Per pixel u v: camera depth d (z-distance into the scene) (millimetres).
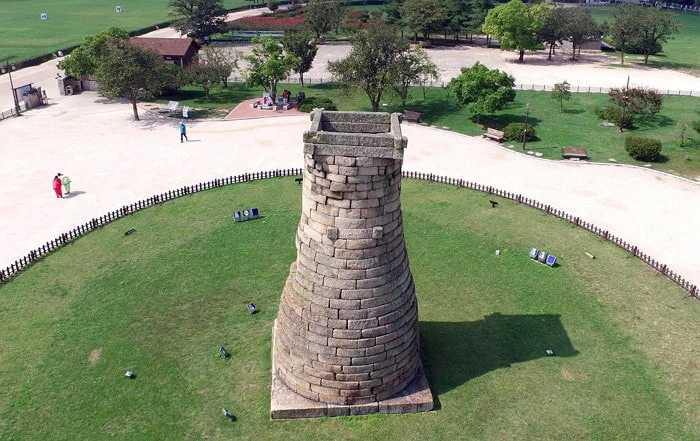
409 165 56938
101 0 194125
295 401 26844
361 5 178375
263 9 171250
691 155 58656
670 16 99812
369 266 24484
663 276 38094
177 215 46656
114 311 34406
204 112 74438
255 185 52156
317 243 24625
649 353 31078
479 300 36000
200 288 36906
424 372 29266
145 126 68250
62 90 81938
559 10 105750
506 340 32250
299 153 59812
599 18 160625
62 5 182125
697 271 38750
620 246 41719
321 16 121438
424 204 48750
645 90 72750
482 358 30812
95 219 44219
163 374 29500
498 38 105750
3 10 170625
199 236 43344
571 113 73438
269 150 60656
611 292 36562
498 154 59969
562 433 26062
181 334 32531
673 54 113688
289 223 45438
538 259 40188
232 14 160250
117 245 41938
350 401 26594
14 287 36594
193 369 29891
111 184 52094
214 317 34062
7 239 42469
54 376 29234
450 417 26891
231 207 48094
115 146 61625
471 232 44188
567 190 51281
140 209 47438
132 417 26859
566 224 45188
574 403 27734
